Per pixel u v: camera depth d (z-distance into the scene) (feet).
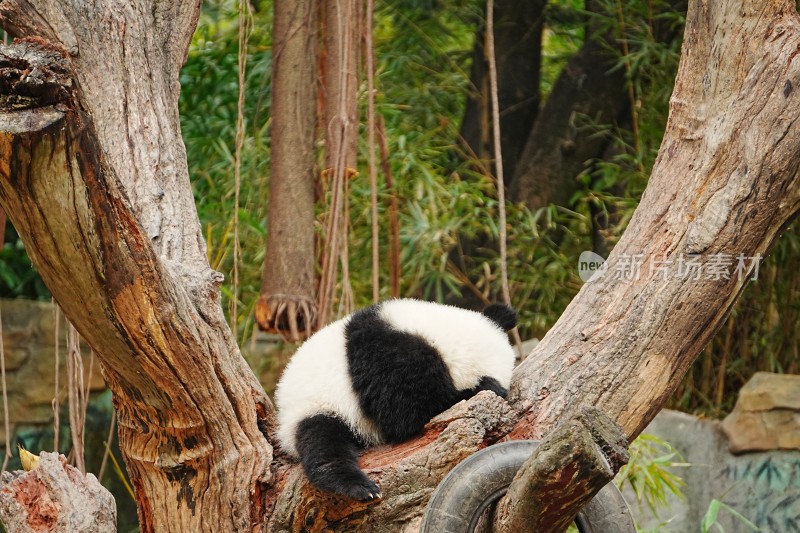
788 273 40.32
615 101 41.19
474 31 44.62
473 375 18.10
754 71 17.08
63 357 41.32
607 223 38.42
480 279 39.34
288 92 26.05
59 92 12.14
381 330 18.42
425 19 43.45
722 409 41.37
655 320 17.07
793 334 40.75
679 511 37.83
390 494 15.98
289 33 26.20
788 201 16.98
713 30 17.56
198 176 38.91
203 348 15.08
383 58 40.29
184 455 16.12
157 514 16.65
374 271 25.34
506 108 42.68
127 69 19.11
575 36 46.42
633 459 31.22
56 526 16.08
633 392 17.04
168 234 18.01
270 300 25.76
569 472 11.78
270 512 16.29
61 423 40.75
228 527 16.24
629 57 37.81
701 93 17.66
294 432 17.21
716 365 42.19
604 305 17.60
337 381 17.89
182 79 39.88
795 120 16.75
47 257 13.32
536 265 38.55
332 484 15.53
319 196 29.66
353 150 26.35
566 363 17.38
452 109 44.65
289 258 25.80
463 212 36.65
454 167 41.32
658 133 39.45
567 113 40.98
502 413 16.61
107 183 13.08
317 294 29.37
